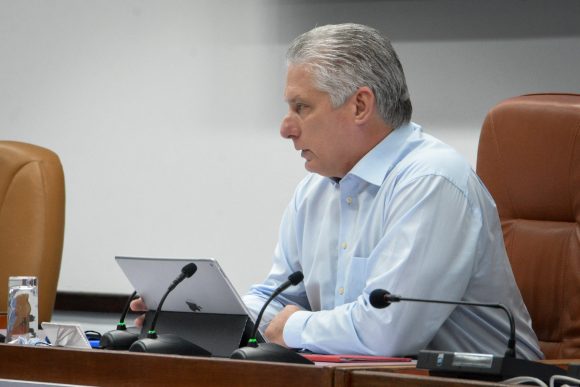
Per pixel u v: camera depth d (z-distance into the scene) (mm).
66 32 6832
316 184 4117
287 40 6219
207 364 2385
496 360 2229
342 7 6027
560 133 3926
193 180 6469
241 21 6348
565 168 3904
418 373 2344
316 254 3975
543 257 3930
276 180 6242
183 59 6504
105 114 6715
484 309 3682
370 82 3691
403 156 3762
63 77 6832
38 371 2621
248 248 6309
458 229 3502
